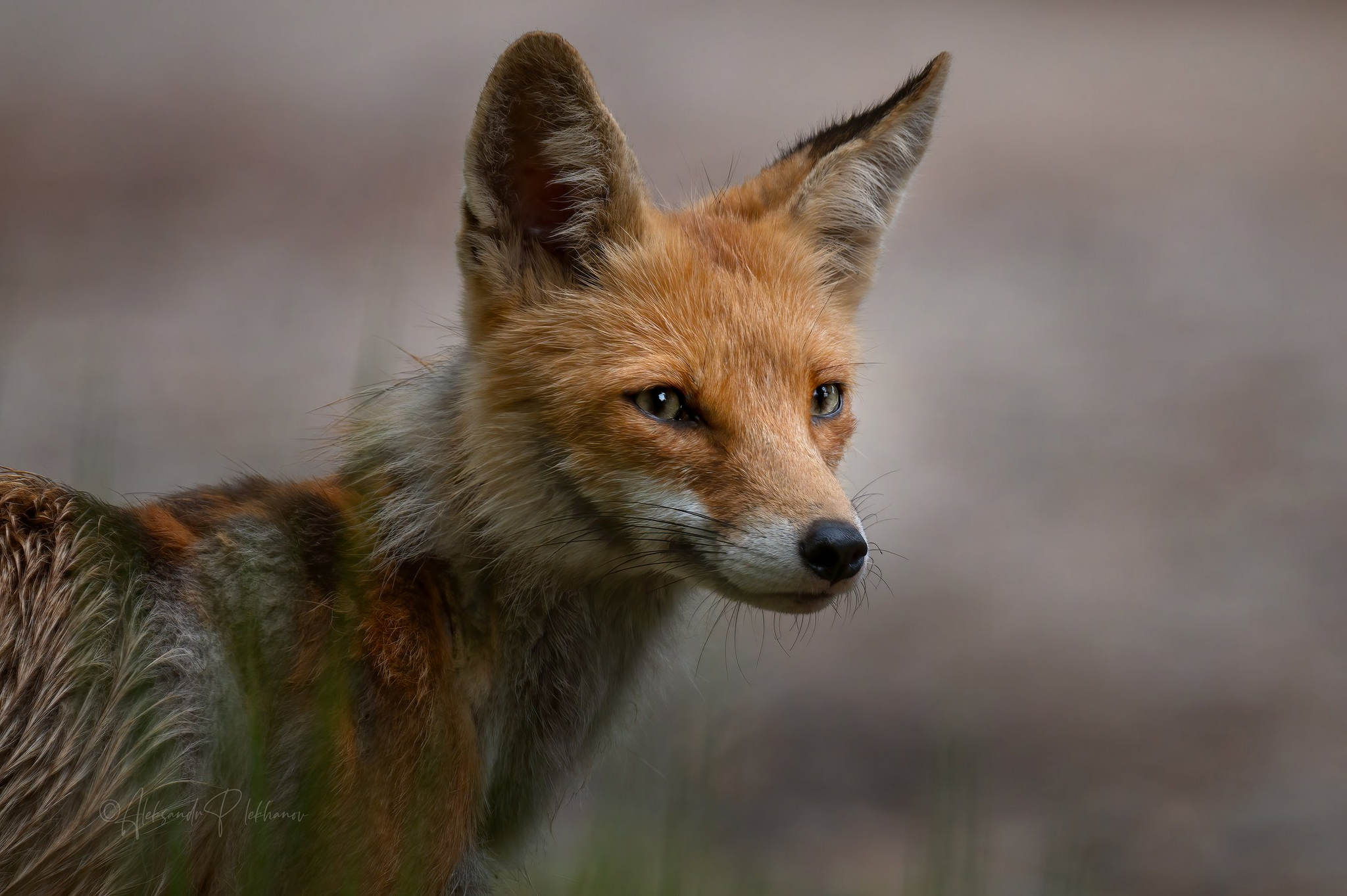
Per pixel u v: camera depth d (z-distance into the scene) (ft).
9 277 71.56
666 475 18.83
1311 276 85.66
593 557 19.57
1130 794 39.60
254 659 17.29
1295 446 65.67
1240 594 52.54
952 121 115.96
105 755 16.20
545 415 19.25
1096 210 96.89
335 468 21.49
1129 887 33.94
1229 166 106.42
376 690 17.57
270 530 18.20
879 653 49.70
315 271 74.90
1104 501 61.16
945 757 23.76
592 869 22.91
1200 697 45.65
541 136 20.24
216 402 56.13
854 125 23.53
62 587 16.62
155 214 84.58
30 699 16.07
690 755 24.21
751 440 18.92
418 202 86.43
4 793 15.72
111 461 25.07
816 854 35.22
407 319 66.28
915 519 59.11
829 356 20.77
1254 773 41.01
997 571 55.57
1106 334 77.71
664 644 22.20
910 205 96.37
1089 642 50.44
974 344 75.10
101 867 16.05
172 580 17.40
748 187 23.53
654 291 19.94
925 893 23.15
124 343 63.77
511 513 19.31
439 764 17.83
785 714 44.57
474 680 19.03
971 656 49.08
